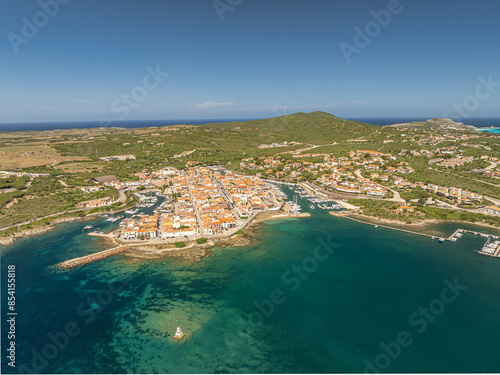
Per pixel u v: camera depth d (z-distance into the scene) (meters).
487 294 120.25
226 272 138.00
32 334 98.81
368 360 89.06
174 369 85.88
